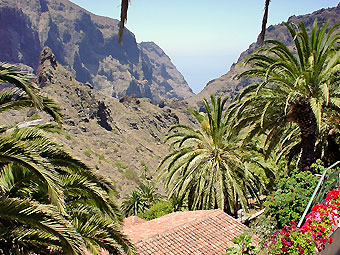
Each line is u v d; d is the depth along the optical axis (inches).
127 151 5098.4
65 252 288.7
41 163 253.1
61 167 326.0
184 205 1049.5
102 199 322.3
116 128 6003.9
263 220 341.4
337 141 823.7
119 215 343.3
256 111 680.4
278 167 989.2
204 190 871.7
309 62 589.3
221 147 892.0
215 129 874.8
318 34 624.1
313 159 646.5
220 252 569.6
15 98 321.4
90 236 311.1
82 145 4441.4
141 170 4714.6
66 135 4320.9
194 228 628.4
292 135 865.5
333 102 613.6
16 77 281.3
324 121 768.3
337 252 273.6
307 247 260.5
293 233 270.8
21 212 244.5
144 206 2005.4
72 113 5128.0
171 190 936.3
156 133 7514.8
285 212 501.0
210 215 675.4
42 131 329.1
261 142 951.6
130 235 617.9
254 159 871.7
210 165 876.6
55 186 247.0
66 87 5487.2
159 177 920.9
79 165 327.6
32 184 298.7
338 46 727.1
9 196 292.2
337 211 292.8
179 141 951.6
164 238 588.4
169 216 745.0
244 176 910.4
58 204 243.3
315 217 289.7
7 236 266.7
